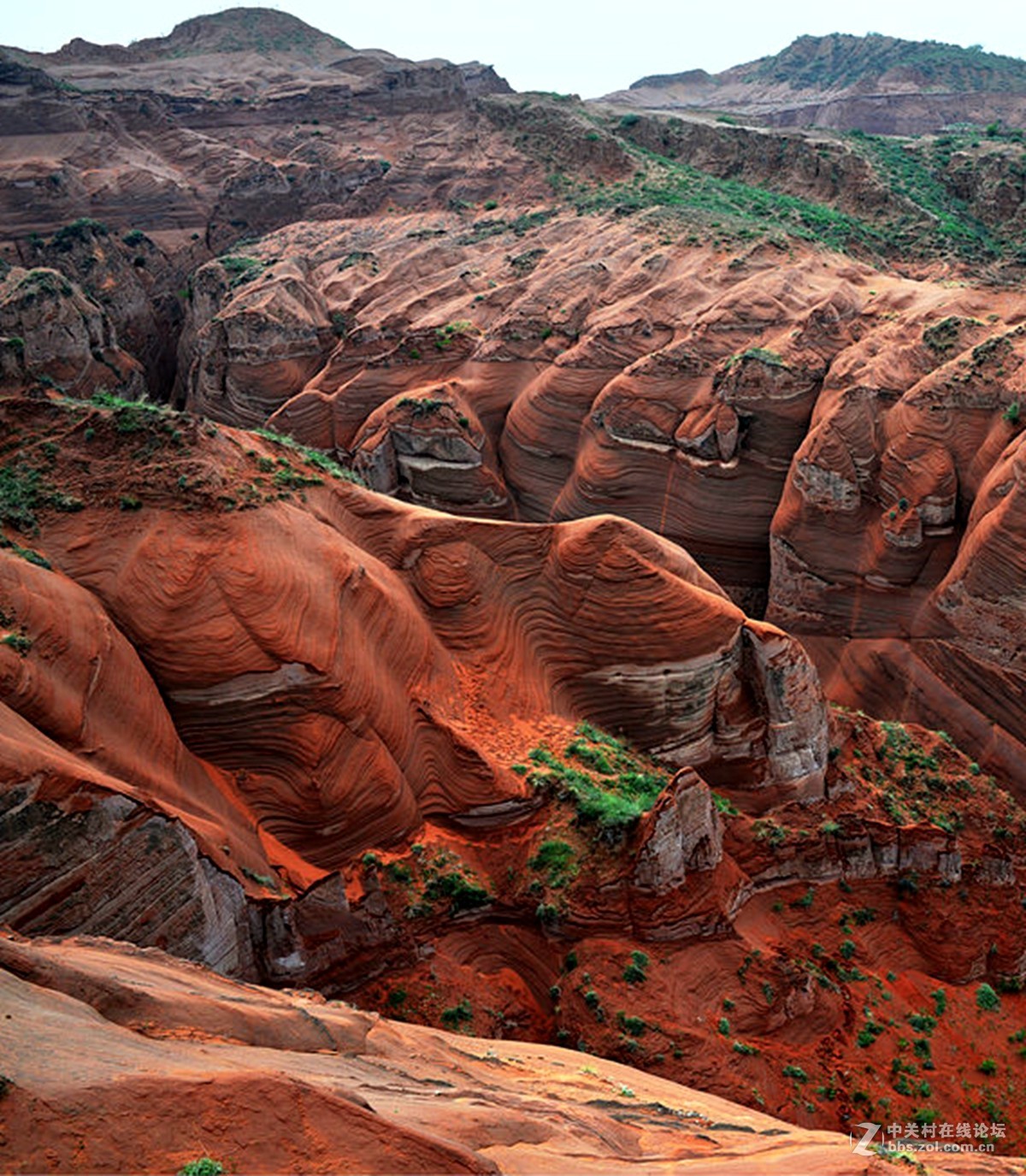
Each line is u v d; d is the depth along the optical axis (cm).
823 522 4341
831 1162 1364
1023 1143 2297
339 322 6681
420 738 2564
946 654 3988
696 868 2431
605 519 2877
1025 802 3694
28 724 1964
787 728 2845
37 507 2530
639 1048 2186
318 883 2156
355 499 2909
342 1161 968
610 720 2898
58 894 1775
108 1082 970
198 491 2533
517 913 2406
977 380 4078
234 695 2372
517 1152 1167
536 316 5688
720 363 4909
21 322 5806
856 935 2686
